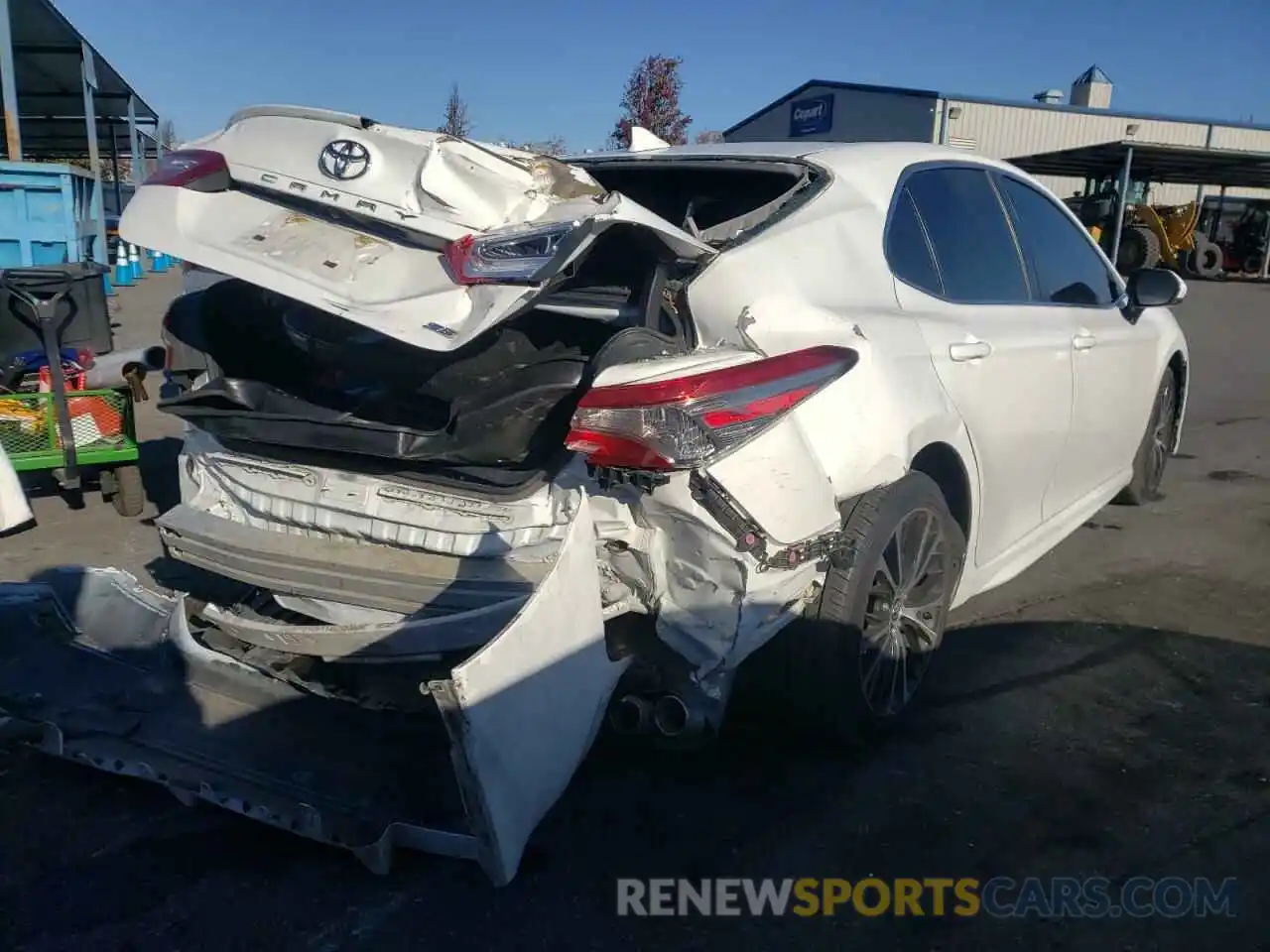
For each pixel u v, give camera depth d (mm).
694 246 2820
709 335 2863
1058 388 4352
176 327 3447
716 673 2777
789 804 3211
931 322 3551
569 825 3105
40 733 3096
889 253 3561
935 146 4188
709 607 2762
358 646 2824
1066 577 5156
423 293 2664
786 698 3254
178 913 2738
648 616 2855
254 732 3100
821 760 3445
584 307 3004
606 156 4234
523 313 3027
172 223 2963
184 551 3365
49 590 3592
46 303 5570
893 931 2686
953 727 3666
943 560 3645
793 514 2771
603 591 2844
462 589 2793
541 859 2959
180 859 2969
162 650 3426
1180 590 4984
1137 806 3203
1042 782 3328
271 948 2615
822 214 3344
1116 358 4969
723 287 2859
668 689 2814
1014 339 4000
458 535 2945
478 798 2352
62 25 15094
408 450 2871
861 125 33562
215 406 3270
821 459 2930
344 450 2953
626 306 2969
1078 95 37688
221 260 2852
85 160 28391
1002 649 4312
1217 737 3611
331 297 2713
